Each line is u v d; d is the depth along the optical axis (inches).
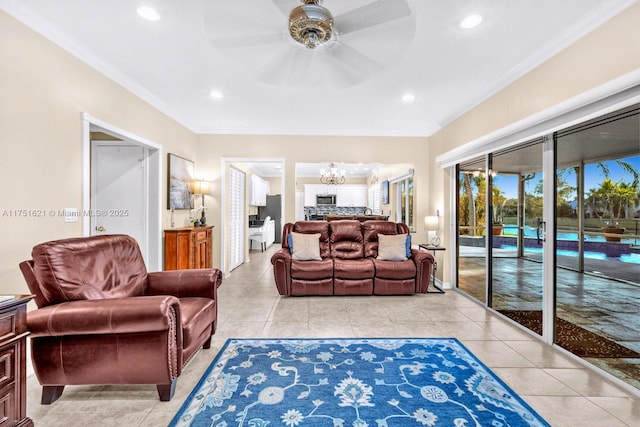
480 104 135.6
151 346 68.1
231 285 178.2
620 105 72.2
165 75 115.3
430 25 81.8
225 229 199.2
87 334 66.9
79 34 87.8
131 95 124.6
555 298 100.0
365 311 133.6
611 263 124.7
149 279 97.1
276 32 72.5
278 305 141.5
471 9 75.1
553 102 93.3
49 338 67.7
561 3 72.9
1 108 73.2
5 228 74.2
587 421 64.3
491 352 95.3
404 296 156.0
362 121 175.0
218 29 71.8
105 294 79.4
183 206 170.2
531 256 138.7
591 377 81.0
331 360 90.4
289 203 194.7
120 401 70.8
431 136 193.5
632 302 122.8
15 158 76.5
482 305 141.1
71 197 93.4
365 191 435.5
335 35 72.5
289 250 169.3
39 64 82.6
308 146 195.6
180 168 167.0
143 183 147.0
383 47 79.0
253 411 67.5
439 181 178.7
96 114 104.3
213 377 81.1
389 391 75.1
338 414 66.7
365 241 179.6
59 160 89.4
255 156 194.4
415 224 199.2
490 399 71.8
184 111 157.5
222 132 193.2
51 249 71.1
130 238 96.3
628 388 74.9
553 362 89.0
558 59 91.3
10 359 55.5
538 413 66.8
